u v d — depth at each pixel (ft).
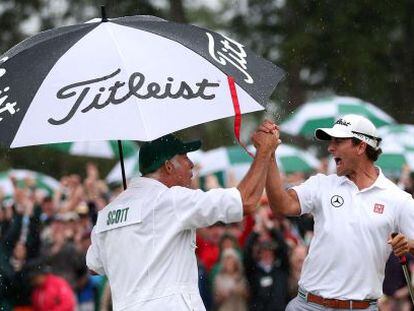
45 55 41.50
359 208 46.29
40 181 132.67
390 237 45.09
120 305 42.45
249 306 87.10
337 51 178.91
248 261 87.20
